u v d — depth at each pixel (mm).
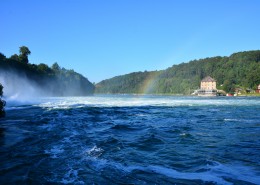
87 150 11867
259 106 43656
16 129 17875
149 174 8570
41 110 32781
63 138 14781
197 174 8539
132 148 12391
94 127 19453
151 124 21266
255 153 11195
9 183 7855
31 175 8516
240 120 23922
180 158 10516
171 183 7738
